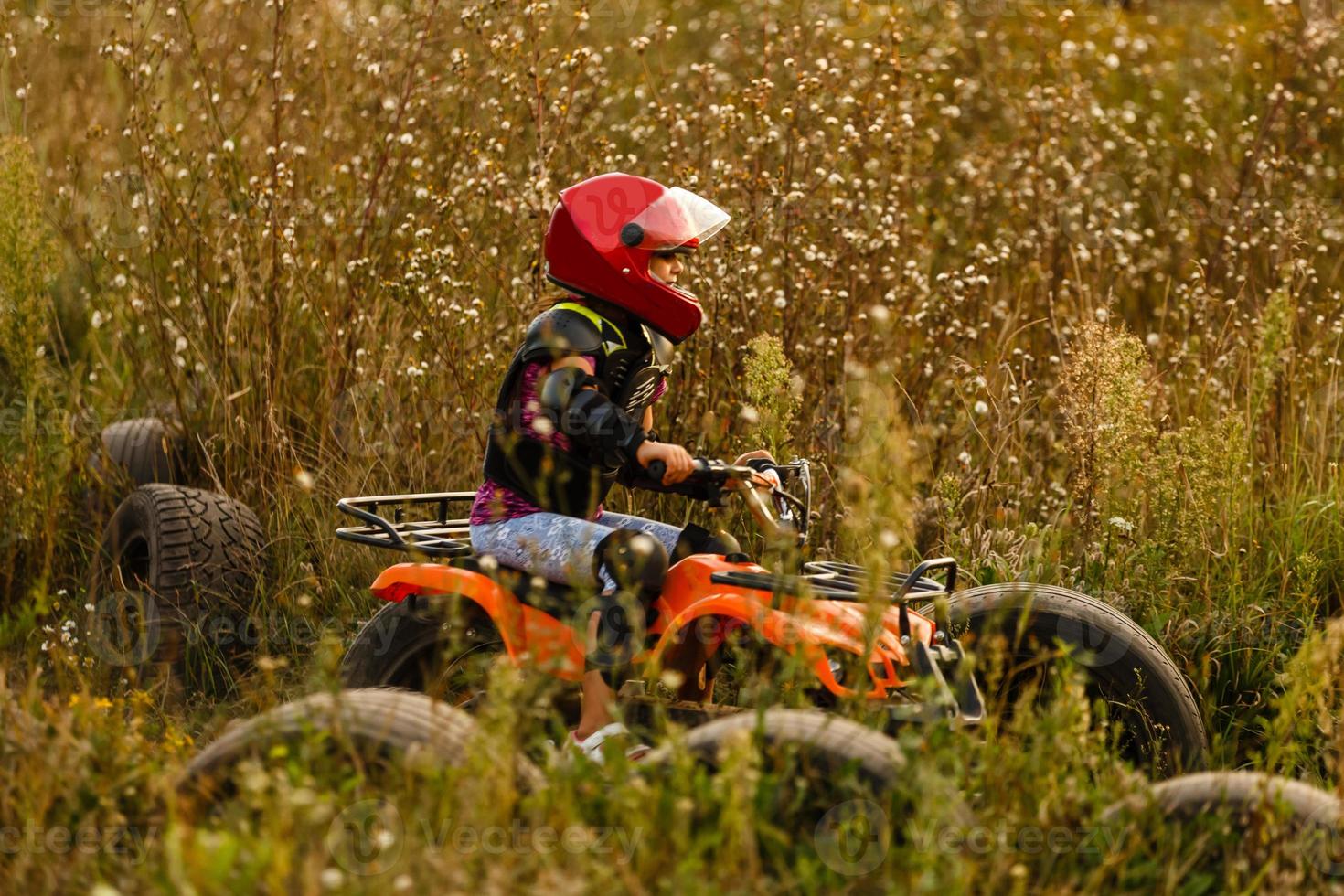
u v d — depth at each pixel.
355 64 26.31
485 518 14.49
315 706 11.20
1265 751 15.86
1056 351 23.78
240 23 31.50
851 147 22.69
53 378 23.81
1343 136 31.48
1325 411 21.30
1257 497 20.19
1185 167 31.77
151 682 17.56
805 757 10.65
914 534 18.12
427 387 21.36
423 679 15.80
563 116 22.14
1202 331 23.55
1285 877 10.27
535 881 9.73
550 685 13.78
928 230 26.59
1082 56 35.38
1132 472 18.45
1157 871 10.56
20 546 20.09
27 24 31.55
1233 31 35.25
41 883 10.19
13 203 20.02
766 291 21.08
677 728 11.09
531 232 21.64
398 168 23.14
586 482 14.41
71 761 11.50
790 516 15.09
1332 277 25.16
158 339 22.27
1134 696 14.27
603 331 14.21
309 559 19.78
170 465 21.11
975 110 34.44
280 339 21.81
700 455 19.47
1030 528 19.12
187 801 10.80
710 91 25.31
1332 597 19.17
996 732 12.01
